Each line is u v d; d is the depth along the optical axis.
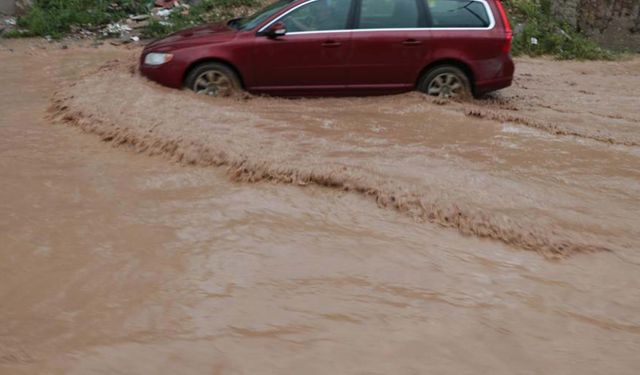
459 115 6.80
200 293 3.10
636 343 2.91
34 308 2.93
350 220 4.07
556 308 3.18
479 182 4.73
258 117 6.29
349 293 3.17
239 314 2.93
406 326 2.90
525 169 5.20
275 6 7.78
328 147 5.39
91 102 6.41
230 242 3.67
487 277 3.45
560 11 16.03
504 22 7.67
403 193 4.35
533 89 9.73
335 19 7.38
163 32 12.23
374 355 2.67
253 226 3.90
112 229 3.81
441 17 7.55
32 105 6.81
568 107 8.23
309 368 2.56
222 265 3.40
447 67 7.59
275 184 4.61
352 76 7.45
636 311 3.21
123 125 5.72
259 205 4.23
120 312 2.91
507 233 3.97
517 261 3.70
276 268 3.39
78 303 2.98
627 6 16.81
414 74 7.54
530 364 2.68
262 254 3.54
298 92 7.45
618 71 12.84
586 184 4.96
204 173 4.84
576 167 5.35
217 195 4.39
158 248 3.57
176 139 5.30
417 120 6.53
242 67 7.24
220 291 3.13
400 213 4.20
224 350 2.65
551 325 3.01
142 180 4.68
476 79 7.64
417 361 2.64
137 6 13.23
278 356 2.63
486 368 2.63
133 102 6.40
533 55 14.01
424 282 3.33
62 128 5.98
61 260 3.41
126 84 7.12
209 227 3.87
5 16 12.48
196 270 3.33
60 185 4.53
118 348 2.63
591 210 4.45
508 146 5.80
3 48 10.82
